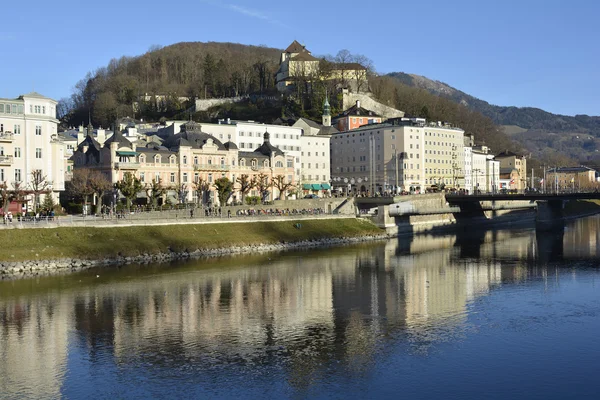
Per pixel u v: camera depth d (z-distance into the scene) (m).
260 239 163.62
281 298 98.50
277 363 67.38
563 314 87.81
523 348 72.38
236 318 85.62
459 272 124.06
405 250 162.12
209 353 70.56
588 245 171.75
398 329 80.12
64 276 115.38
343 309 91.00
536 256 148.62
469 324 82.50
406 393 59.56
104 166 192.00
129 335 77.44
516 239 192.12
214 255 147.75
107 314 87.31
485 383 61.97
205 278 115.38
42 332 78.69
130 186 172.88
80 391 60.31
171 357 69.31
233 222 166.62
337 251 159.00
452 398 58.59
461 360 68.31
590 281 112.88
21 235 126.25
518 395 59.22
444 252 157.50
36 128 162.25
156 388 60.84
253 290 104.62
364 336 77.00
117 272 120.50
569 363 67.44
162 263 133.25
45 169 163.62
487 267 130.75
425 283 111.62
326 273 122.38
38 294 99.69
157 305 92.88
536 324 82.50
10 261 118.31
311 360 68.31
